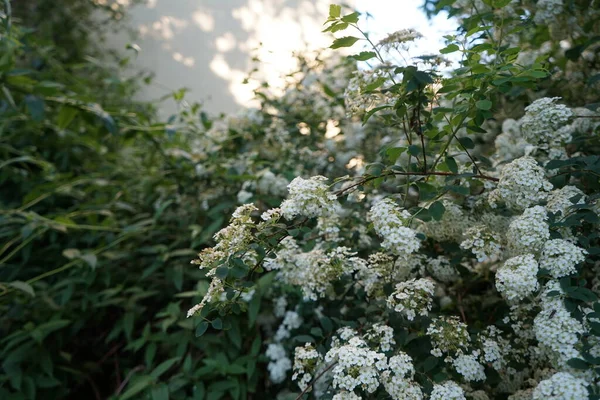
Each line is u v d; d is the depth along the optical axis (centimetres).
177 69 169
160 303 89
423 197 52
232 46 173
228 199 86
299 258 54
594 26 65
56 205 105
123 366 85
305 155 84
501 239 50
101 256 87
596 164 45
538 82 60
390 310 50
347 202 68
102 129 100
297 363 49
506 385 50
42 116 88
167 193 97
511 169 45
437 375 45
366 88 50
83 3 158
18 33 92
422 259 55
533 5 62
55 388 78
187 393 72
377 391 47
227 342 73
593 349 38
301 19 177
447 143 51
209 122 97
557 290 40
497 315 54
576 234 45
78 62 154
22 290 80
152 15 170
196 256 85
